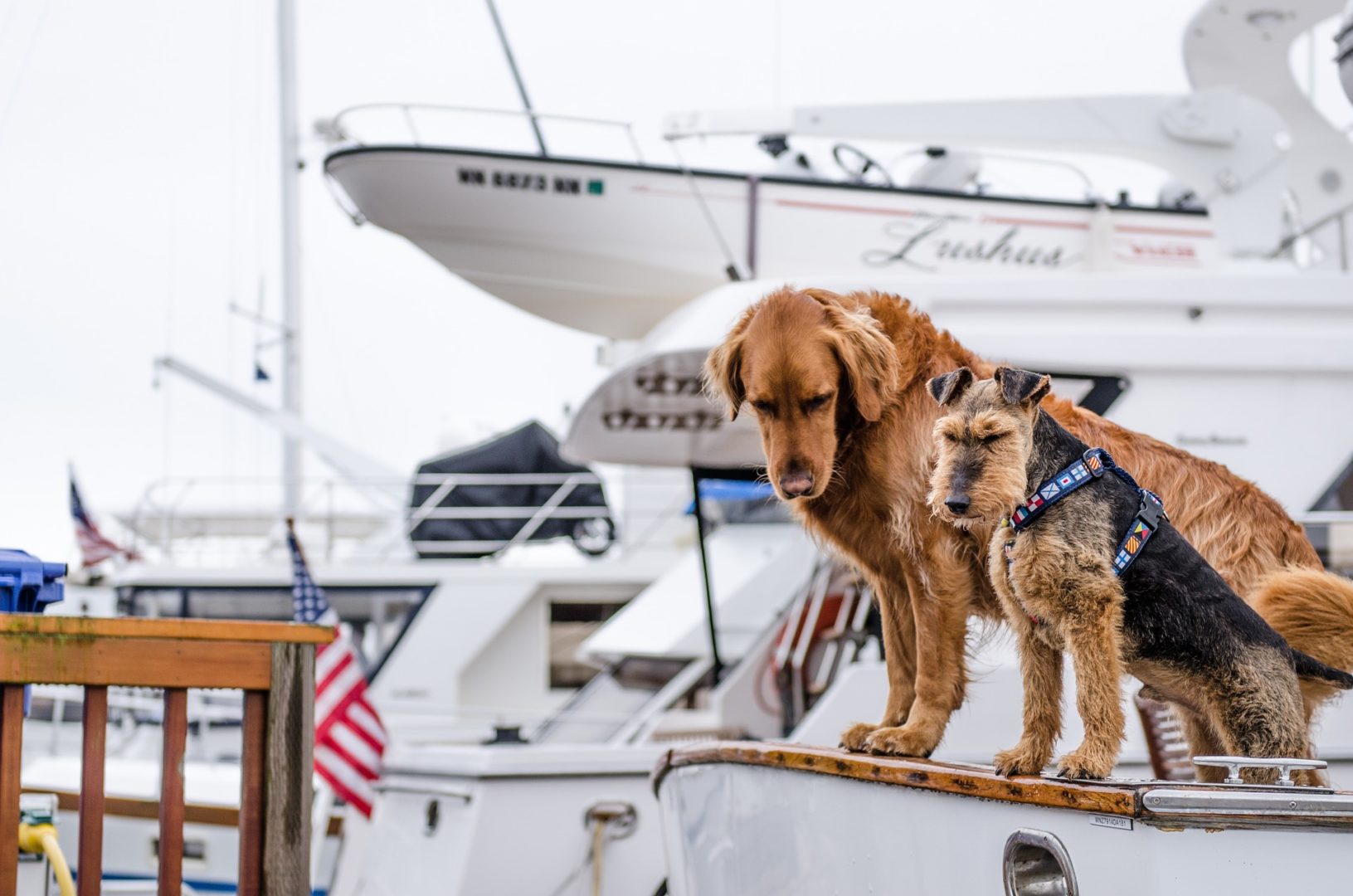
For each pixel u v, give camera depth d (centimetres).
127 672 344
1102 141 872
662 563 1369
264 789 359
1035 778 290
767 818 383
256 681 360
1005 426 279
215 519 1501
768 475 348
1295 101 916
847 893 350
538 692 1323
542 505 1501
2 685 332
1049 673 300
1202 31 900
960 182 1045
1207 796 265
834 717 743
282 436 1788
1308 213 917
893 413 354
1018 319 698
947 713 347
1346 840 271
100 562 1498
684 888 426
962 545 348
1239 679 289
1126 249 1020
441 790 753
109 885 658
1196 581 291
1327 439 686
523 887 729
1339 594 328
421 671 1295
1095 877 278
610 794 754
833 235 976
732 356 359
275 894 355
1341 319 707
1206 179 864
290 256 1827
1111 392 684
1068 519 286
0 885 325
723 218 969
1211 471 368
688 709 1066
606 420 867
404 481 1449
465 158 952
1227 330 694
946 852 318
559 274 979
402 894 765
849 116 901
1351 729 467
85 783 341
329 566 1315
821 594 925
